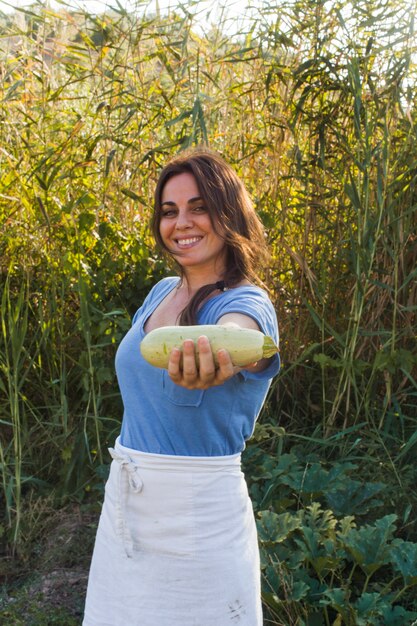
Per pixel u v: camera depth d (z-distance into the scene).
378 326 4.95
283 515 3.42
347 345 4.55
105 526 2.10
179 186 2.06
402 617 3.00
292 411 4.98
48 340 4.63
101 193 5.16
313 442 4.68
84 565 3.84
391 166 4.84
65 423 4.41
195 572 1.95
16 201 4.86
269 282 4.88
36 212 4.78
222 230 2.03
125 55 5.11
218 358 1.63
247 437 2.09
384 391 4.99
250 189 5.28
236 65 5.46
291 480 4.00
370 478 4.41
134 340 2.09
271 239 4.89
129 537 2.00
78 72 5.36
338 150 4.95
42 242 4.82
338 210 4.83
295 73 4.73
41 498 4.32
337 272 4.90
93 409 4.78
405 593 3.45
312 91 4.82
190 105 5.25
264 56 4.98
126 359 2.05
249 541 2.04
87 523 4.10
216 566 1.96
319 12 4.78
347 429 4.45
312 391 5.08
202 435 1.97
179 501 1.96
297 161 4.70
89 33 5.21
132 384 2.03
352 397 4.96
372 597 3.03
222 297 1.96
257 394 2.00
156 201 2.13
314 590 3.26
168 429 1.98
